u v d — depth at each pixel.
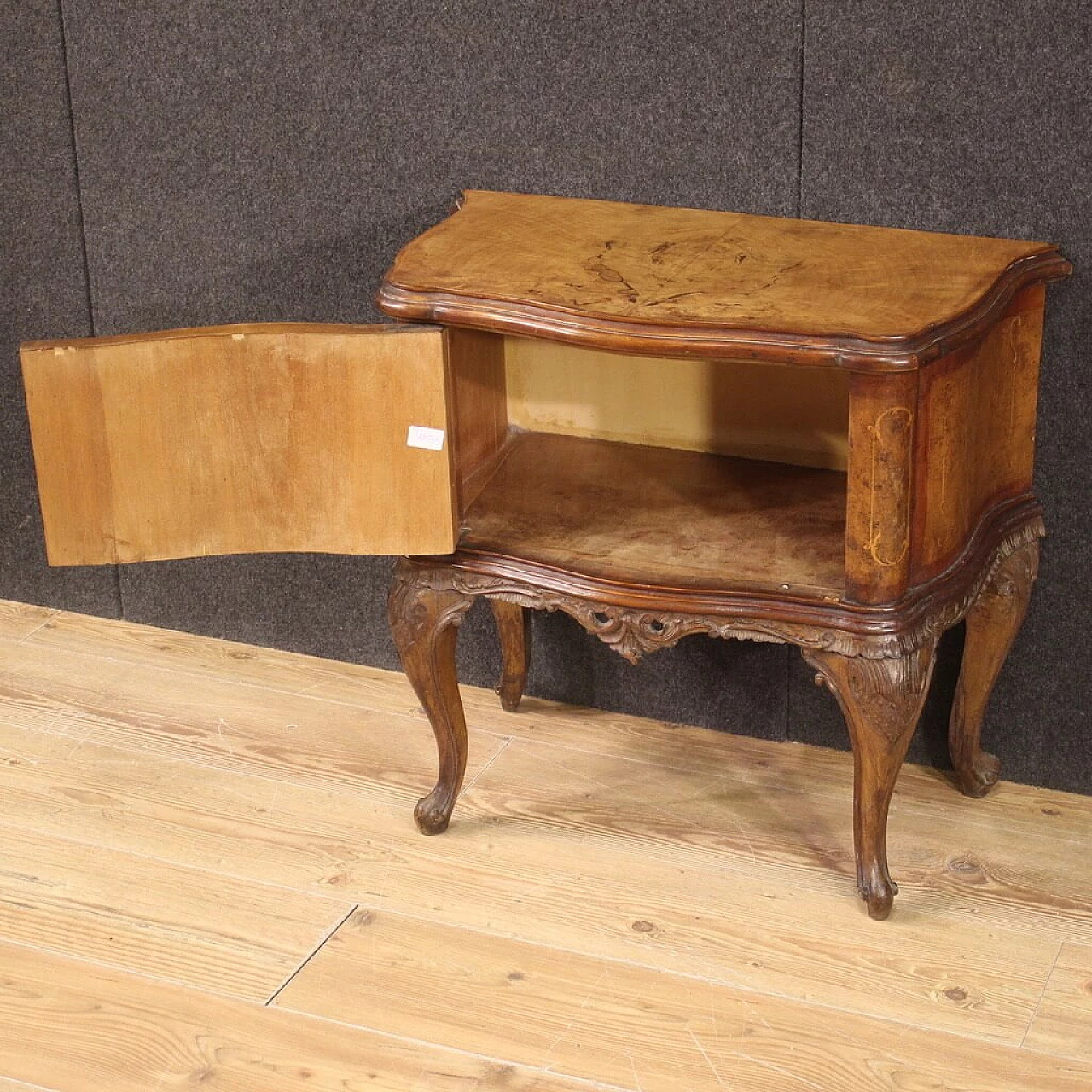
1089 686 2.26
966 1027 1.89
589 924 2.07
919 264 1.94
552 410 2.29
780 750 2.44
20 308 2.67
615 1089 1.81
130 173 2.50
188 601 2.77
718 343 1.78
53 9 2.42
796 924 2.06
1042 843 2.21
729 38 2.09
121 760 2.43
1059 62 1.95
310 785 2.37
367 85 2.31
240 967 2.00
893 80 2.04
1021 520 2.11
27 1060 1.86
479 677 2.63
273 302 2.52
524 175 2.28
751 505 2.10
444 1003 1.94
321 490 1.97
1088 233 2.02
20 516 2.82
